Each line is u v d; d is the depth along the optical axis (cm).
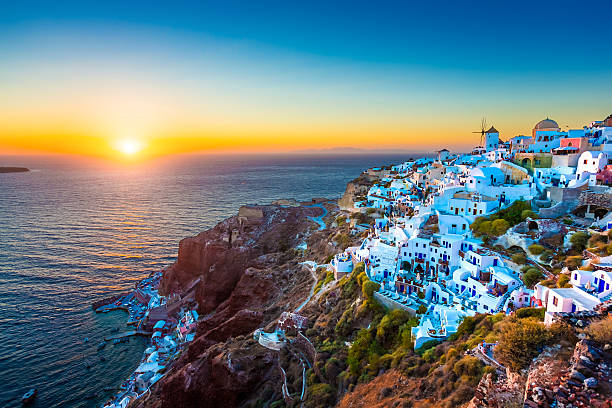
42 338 10788
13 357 9888
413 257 7569
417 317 5884
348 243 10950
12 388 8825
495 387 2945
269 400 6306
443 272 7106
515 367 3044
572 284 4691
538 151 10231
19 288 13888
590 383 2233
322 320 7375
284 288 10669
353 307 7069
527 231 6919
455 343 4819
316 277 10075
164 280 14612
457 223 7844
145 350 10406
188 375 7394
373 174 16988
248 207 16362
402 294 6800
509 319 4453
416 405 4034
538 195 7931
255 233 15125
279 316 8550
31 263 16388
